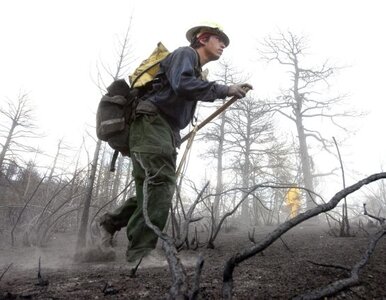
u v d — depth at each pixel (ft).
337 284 2.40
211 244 7.57
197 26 6.66
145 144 5.49
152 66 6.11
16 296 3.26
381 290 3.17
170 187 5.46
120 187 25.16
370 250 2.84
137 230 5.30
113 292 3.32
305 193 37.58
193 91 5.46
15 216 16.58
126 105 6.00
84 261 6.08
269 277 3.78
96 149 15.30
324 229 14.16
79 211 16.10
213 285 3.46
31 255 7.76
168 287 3.47
